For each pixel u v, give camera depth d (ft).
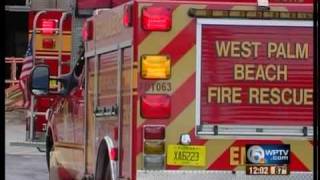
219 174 47.09
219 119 47.16
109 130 51.60
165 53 46.37
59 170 69.26
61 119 68.59
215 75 47.09
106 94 52.70
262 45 47.60
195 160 46.83
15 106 179.52
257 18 47.42
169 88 46.50
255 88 47.57
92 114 56.54
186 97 46.73
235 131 47.34
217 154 47.14
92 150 56.34
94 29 56.29
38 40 128.47
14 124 166.50
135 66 46.11
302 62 47.85
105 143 52.11
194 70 46.78
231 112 47.29
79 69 65.10
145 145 46.19
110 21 51.65
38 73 64.03
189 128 46.75
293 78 47.85
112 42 51.08
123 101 48.32
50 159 73.92
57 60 128.06
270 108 47.67
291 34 47.85
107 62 52.54
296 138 47.85
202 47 46.88
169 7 46.42
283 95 47.83
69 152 65.36
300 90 47.88
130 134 46.60
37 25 128.47
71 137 64.28
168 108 46.34
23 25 223.30
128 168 47.09
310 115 47.91
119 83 49.21
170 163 46.47
